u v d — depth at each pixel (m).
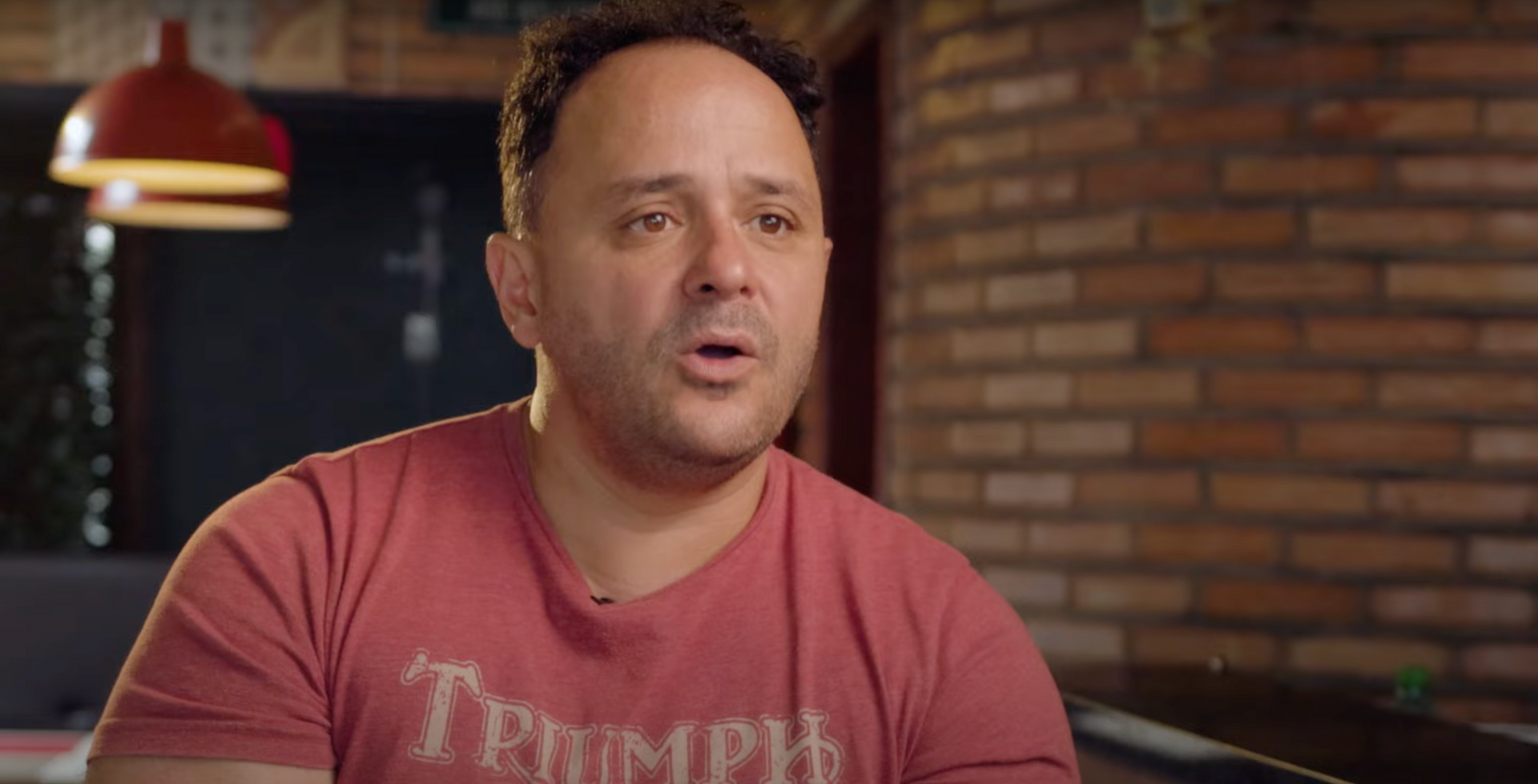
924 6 3.62
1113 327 3.23
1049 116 3.32
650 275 1.06
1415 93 3.00
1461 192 2.99
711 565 1.12
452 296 6.00
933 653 1.14
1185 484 3.16
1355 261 3.03
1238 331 3.11
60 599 3.19
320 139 5.85
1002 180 3.41
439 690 1.06
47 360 5.61
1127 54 3.21
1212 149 3.12
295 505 1.12
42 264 5.57
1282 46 3.07
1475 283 2.99
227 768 1.04
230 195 3.24
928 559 1.19
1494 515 3.00
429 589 1.08
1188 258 3.14
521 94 1.16
